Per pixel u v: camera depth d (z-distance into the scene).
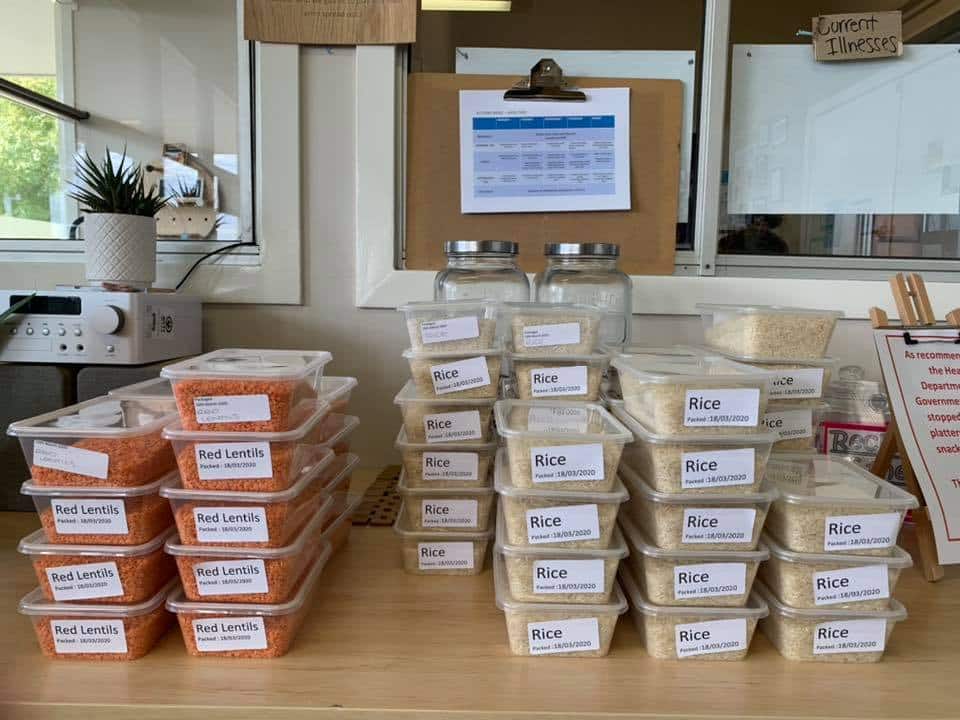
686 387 0.62
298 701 0.54
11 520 0.93
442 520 0.80
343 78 1.18
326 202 1.20
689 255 1.25
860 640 0.63
